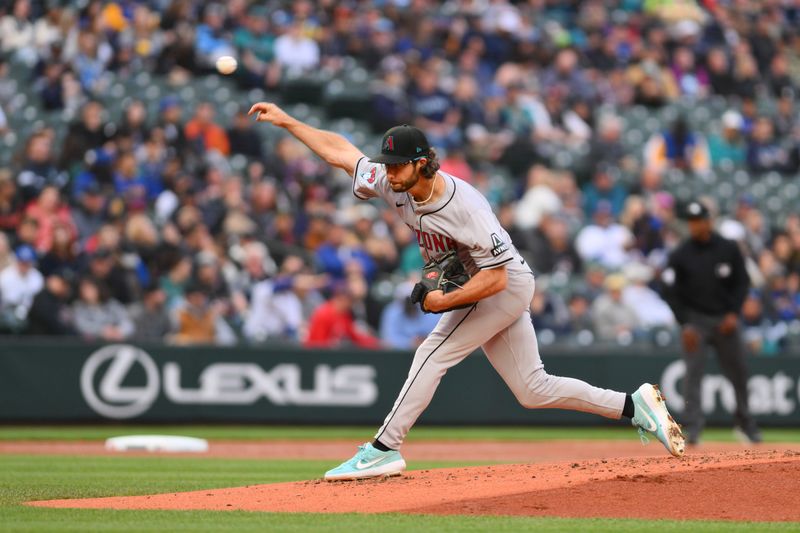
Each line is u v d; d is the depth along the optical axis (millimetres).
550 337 51312
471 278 19891
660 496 18266
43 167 52000
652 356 49938
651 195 62938
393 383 48344
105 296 46531
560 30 76250
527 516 17406
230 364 46656
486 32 71500
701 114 73875
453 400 49000
